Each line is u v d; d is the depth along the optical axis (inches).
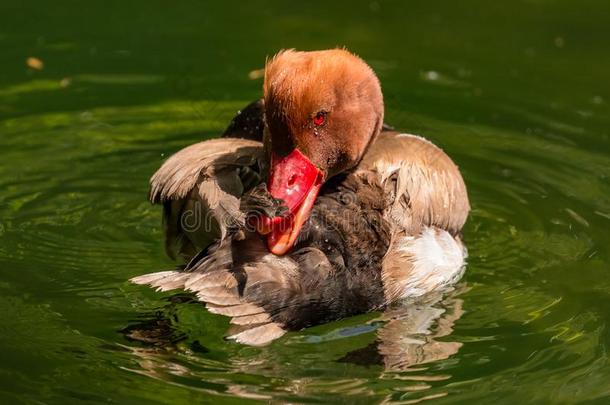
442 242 434.6
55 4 743.7
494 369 371.2
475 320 407.8
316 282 374.3
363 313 398.0
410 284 410.0
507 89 636.1
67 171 522.6
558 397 353.1
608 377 365.4
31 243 454.0
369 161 430.0
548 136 576.7
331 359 374.9
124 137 563.5
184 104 605.0
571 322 405.1
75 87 621.3
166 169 411.5
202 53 673.0
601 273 444.1
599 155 554.3
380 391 354.9
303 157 403.9
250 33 705.0
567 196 511.5
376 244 398.0
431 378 365.4
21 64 649.0
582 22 738.8
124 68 649.0
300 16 738.8
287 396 349.1
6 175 512.7
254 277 367.2
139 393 347.3
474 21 739.4
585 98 626.8
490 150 559.5
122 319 395.9
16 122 571.8
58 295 411.8
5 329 385.1
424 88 631.8
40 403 339.6
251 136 470.0
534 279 441.7
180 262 433.4
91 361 366.0
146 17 728.3
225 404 342.3
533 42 705.6
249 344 363.9
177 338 384.5
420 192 426.0
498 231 482.9
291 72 400.8
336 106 408.2
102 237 464.8
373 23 730.8
